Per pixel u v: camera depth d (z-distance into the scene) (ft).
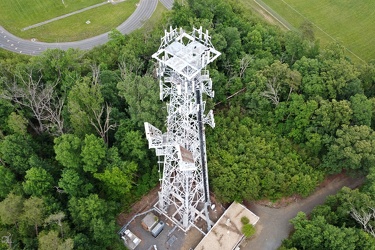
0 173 225.76
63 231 212.43
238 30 337.93
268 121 280.31
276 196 248.73
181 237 236.84
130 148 243.19
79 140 228.84
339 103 257.14
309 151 265.54
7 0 422.41
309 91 272.10
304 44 307.78
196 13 339.36
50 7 416.67
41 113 258.98
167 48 179.52
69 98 249.14
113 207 229.45
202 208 248.73
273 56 319.06
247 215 236.84
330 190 261.24
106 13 414.00
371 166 240.73
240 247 234.38
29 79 265.13
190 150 214.69
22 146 239.09
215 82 279.90
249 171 242.99
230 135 266.77
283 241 230.27
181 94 187.21
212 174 245.45
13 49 371.56
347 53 380.78
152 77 262.26
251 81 282.97
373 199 223.71
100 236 213.05
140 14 414.41
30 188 221.05
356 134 243.40
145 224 235.61
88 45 378.73
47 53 283.59
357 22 413.59
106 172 226.58
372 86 294.66
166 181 229.66
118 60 297.12
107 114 244.63
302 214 226.38
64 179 220.84
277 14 419.54
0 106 255.70
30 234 218.79
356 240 212.43
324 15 420.77
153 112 241.96
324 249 221.46
